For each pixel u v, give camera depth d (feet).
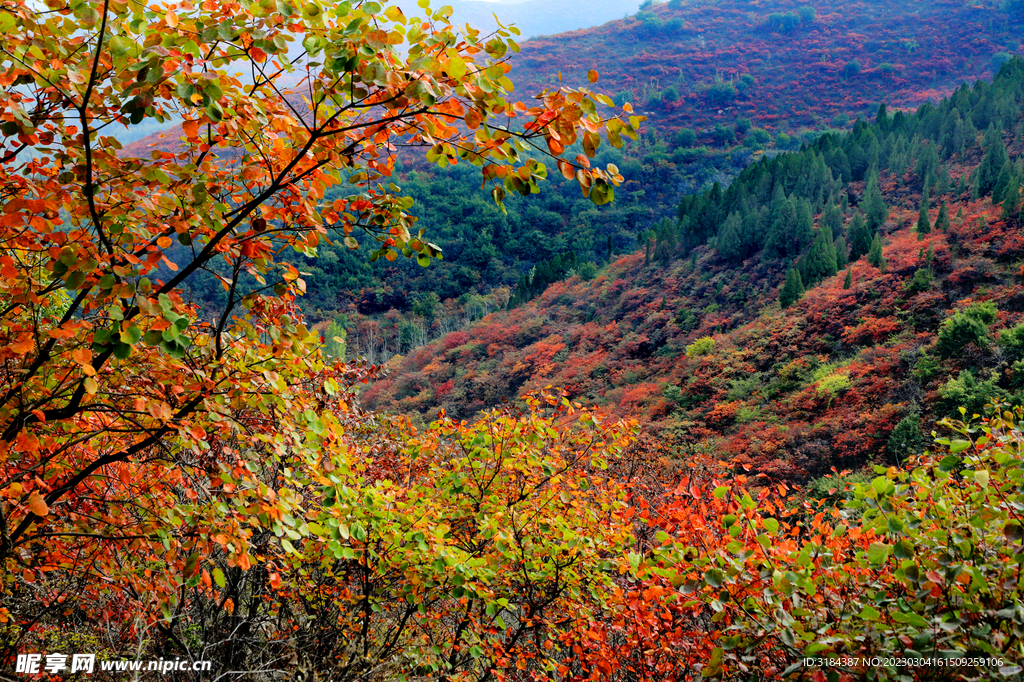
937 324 106.93
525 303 255.29
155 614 11.71
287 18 6.47
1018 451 8.89
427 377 204.33
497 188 7.09
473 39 6.31
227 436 8.57
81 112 6.08
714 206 219.41
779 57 646.33
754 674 8.04
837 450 79.46
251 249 7.98
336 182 8.03
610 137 6.27
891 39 612.29
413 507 12.25
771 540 8.89
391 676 13.37
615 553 15.20
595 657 12.63
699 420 108.06
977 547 7.94
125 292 6.43
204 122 6.75
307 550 12.02
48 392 8.24
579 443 16.76
